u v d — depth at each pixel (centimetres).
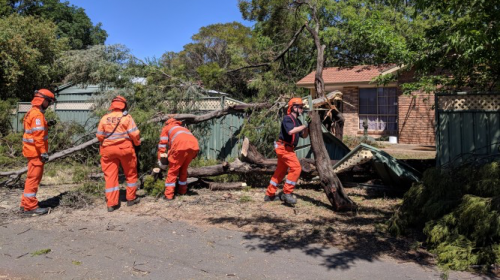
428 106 1641
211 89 1197
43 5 3209
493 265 418
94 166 873
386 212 638
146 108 967
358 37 1017
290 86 977
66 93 1580
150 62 1022
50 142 951
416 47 855
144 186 738
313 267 412
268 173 793
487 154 593
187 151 685
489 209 438
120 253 448
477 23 581
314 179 823
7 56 1709
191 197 727
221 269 405
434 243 465
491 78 778
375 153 726
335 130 1096
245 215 612
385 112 1814
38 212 609
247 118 918
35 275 387
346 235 519
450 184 517
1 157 977
